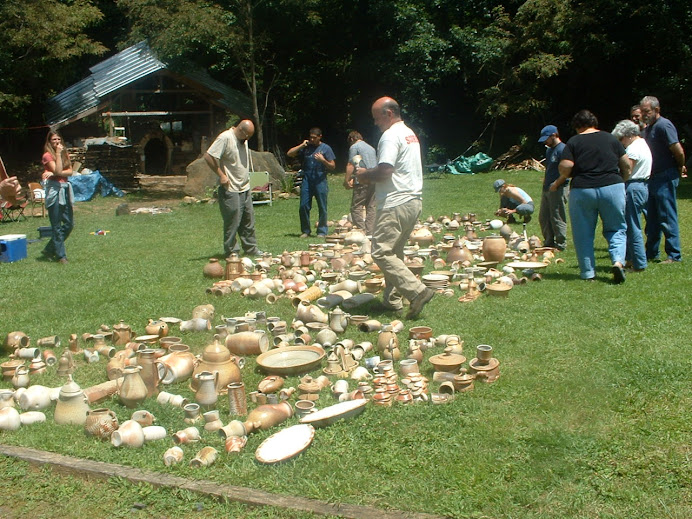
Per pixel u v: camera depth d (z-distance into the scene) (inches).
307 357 219.9
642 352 208.7
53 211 391.2
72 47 971.3
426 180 920.3
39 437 168.6
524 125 1191.6
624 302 266.1
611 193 296.8
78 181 794.8
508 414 171.5
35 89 1064.8
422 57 1081.4
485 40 1080.8
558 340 224.4
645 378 188.4
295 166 1167.6
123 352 223.0
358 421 171.3
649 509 130.3
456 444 157.2
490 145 1140.5
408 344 229.3
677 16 1079.0
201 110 1119.0
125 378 187.8
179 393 197.5
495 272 311.6
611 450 151.4
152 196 841.5
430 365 211.5
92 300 302.5
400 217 251.6
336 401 186.9
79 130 1146.0
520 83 1063.0
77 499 143.9
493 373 194.2
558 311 257.8
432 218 518.3
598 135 300.8
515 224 501.0
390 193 251.3
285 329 244.8
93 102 980.6
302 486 142.3
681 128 1031.0
